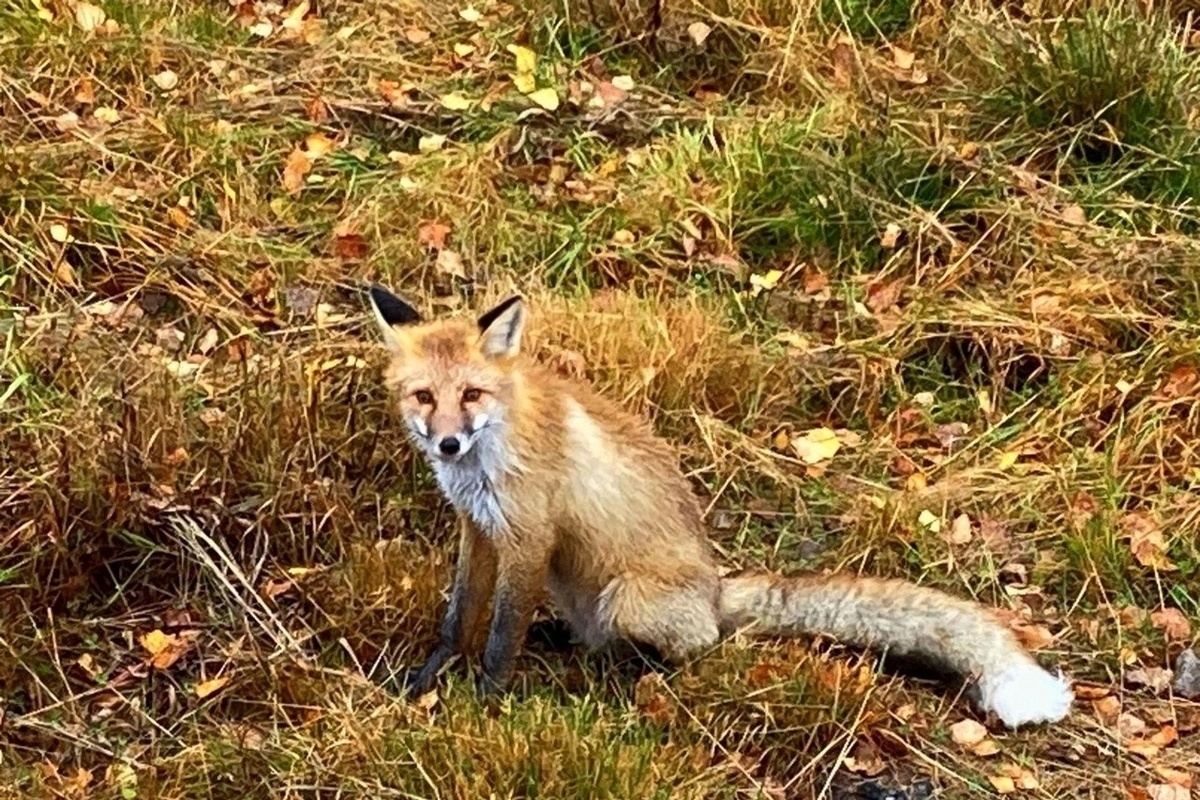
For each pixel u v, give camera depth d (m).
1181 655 9.53
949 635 9.11
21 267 11.47
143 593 9.55
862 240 12.68
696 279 12.37
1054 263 12.43
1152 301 12.15
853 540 10.37
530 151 13.47
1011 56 13.91
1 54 13.31
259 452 10.13
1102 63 13.56
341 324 11.53
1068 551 10.29
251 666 8.94
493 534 8.87
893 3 15.20
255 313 11.62
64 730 8.59
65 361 10.66
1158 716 9.17
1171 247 12.44
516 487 8.71
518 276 12.19
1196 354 11.48
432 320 11.34
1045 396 11.58
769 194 12.91
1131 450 10.98
